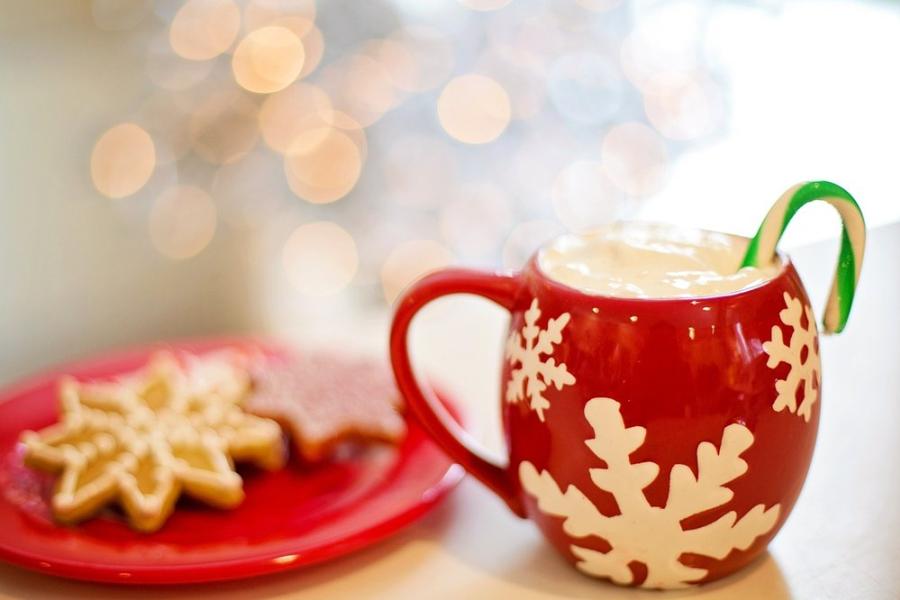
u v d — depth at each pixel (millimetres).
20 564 624
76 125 1692
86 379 773
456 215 1704
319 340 835
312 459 691
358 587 623
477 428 719
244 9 1519
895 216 1184
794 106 1643
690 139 1682
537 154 1688
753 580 612
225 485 658
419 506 646
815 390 597
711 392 578
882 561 616
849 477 664
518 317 612
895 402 715
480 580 624
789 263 603
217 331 1769
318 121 1562
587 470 592
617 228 643
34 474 690
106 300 1749
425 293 628
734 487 586
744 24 1669
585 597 611
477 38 1592
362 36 1541
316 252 1681
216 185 1654
